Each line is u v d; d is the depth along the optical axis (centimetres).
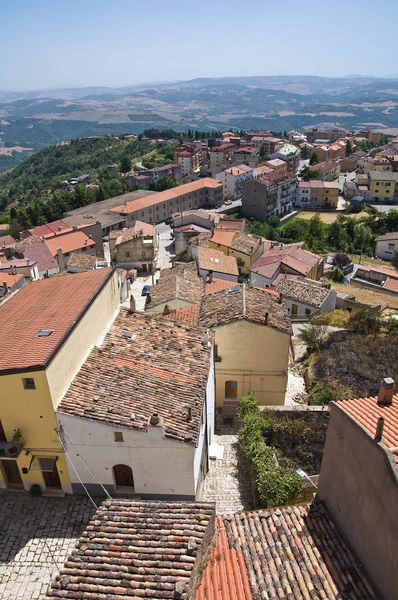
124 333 2719
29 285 3038
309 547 1583
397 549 1276
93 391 2223
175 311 3628
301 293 5616
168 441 2072
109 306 2794
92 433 2095
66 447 2150
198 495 2328
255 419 2709
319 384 3412
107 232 11019
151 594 1325
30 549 2012
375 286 7644
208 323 3111
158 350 2638
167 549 1480
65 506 2231
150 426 2039
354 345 3719
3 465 2278
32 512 2200
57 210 14050
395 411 1595
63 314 2384
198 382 2448
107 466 2184
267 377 3222
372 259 10944
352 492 1539
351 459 1533
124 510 1664
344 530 1614
